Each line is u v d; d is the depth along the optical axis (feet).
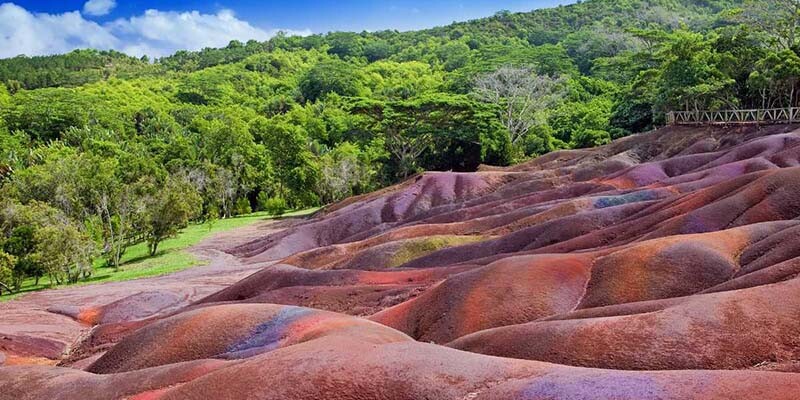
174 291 129.08
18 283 152.25
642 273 68.23
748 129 183.11
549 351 48.57
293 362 36.65
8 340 95.14
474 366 35.29
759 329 45.11
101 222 197.26
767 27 241.96
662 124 248.73
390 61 626.64
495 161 268.00
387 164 276.62
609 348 46.75
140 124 375.66
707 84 198.49
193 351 59.57
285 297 98.73
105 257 192.65
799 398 27.04
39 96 402.72
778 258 63.67
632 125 275.18
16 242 154.51
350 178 273.54
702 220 91.15
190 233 231.30
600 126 281.74
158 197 191.93
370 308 89.25
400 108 247.29
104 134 326.85
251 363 37.78
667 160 169.99
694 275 66.85
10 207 159.22
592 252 79.71
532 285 69.82
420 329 70.95
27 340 97.14
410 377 34.06
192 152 283.38
